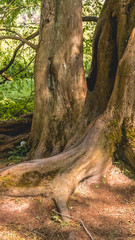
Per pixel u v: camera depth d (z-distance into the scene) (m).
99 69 4.76
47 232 3.14
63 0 4.41
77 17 4.48
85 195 3.82
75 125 4.54
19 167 3.79
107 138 4.22
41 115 4.75
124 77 4.21
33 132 5.04
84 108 4.60
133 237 3.08
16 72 7.64
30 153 4.82
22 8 6.79
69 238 3.05
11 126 6.23
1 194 3.60
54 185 3.71
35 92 4.75
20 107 7.80
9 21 6.68
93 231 3.18
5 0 6.73
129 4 4.38
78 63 4.57
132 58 4.15
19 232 3.13
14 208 3.50
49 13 4.49
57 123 4.61
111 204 3.68
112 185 4.00
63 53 4.50
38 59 4.62
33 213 3.44
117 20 4.50
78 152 4.07
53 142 4.60
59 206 3.51
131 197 3.80
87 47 7.36
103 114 4.37
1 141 5.88
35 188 3.66
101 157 4.14
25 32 7.69
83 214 3.46
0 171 3.78
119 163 4.28
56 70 4.53
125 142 4.21
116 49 4.67
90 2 7.21
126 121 4.23
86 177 4.03
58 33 4.48
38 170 3.81
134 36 4.20
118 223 3.31
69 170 3.87
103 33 4.68
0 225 3.21
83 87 4.66
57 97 4.59
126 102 4.22
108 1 4.67
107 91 4.71
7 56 7.96
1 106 7.86
